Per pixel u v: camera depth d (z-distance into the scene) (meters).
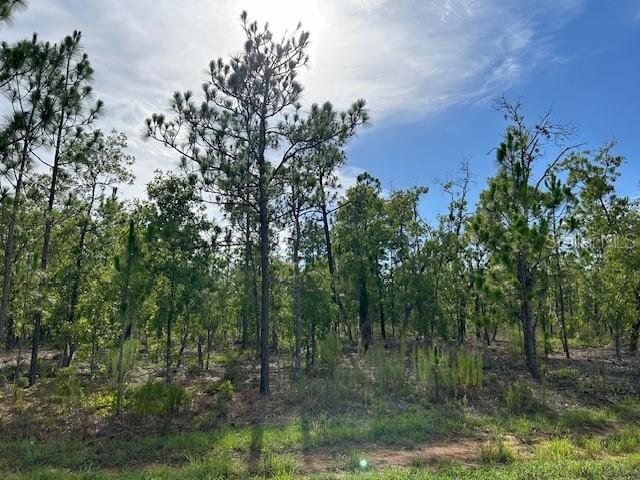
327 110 13.54
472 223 15.49
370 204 22.58
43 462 8.48
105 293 14.50
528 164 15.98
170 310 14.63
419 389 14.05
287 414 11.96
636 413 12.04
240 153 13.31
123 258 12.52
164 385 11.68
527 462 8.14
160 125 12.84
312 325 17.73
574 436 10.30
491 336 26.92
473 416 11.72
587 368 16.69
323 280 18.12
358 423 10.93
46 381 15.14
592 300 18.34
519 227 14.08
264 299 14.30
